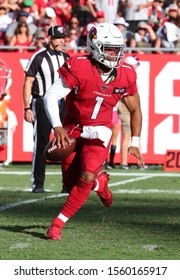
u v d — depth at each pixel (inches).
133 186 1131.3
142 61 1414.9
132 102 725.3
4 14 1637.6
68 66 697.0
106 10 1702.8
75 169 730.2
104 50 685.3
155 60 1416.1
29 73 1052.5
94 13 1686.8
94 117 713.6
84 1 1685.5
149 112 1418.6
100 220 823.7
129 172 1331.2
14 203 945.5
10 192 1057.5
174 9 1619.1
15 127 1413.6
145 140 1418.6
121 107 1366.9
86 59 698.2
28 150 1419.8
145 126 1419.8
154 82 1416.1
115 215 858.8
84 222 810.2
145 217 847.1
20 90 1407.5
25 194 1037.8
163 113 1419.8
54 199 988.6
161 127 1421.0
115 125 1381.6
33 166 1061.8
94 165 701.9
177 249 682.2
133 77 711.1
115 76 700.7
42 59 1049.5
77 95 705.6
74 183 739.4
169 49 1437.0
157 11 1731.1
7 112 1403.8
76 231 757.9
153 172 1337.4
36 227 775.7
